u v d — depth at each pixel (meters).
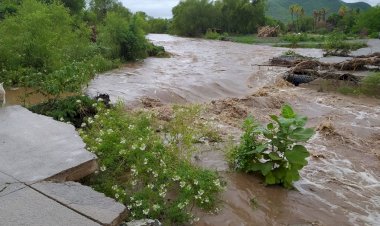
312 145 8.24
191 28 55.03
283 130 5.76
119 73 16.52
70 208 3.77
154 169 4.89
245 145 6.17
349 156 7.73
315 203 5.54
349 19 59.00
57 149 4.91
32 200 3.84
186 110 7.98
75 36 16.17
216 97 13.20
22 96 8.80
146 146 5.42
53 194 3.98
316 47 35.00
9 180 4.14
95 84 13.18
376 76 14.09
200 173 5.17
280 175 5.79
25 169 4.38
